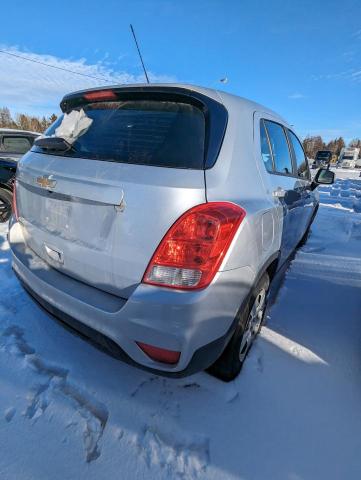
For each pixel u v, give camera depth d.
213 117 1.61
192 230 1.35
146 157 1.50
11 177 4.73
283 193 2.30
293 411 1.80
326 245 4.90
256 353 2.23
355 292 3.30
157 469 1.46
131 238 1.42
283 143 2.64
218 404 1.80
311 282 3.50
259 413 1.77
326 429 1.71
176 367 1.43
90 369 1.97
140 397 1.81
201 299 1.36
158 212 1.37
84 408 1.72
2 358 2.00
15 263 2.05
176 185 1.38
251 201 1.70
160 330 1.37
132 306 1.40
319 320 2.73
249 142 1.86
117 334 1.46
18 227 2.20
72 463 1.46
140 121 1.66
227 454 1.55
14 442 1.52
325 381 2.04
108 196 1.44
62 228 1.69
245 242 1.54
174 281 1.36
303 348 2.34
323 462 1.54
